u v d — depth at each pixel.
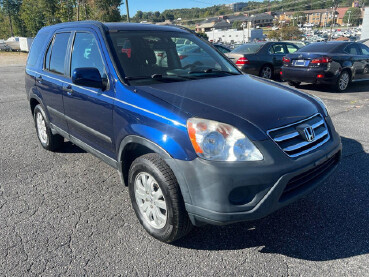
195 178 2.27
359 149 4.66
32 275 2.37
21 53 34.28
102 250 2.64
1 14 86.31
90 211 3.23
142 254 2.59
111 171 4.17
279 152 2.33
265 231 2.87
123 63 3.13
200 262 2.49
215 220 2.26
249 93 2.86
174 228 2.49
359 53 9.71
